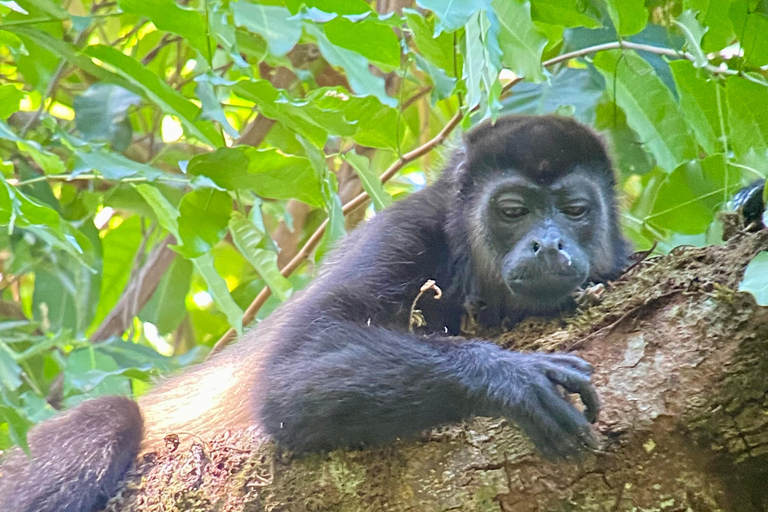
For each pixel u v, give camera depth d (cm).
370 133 648
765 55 564
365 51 547
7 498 614
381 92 582
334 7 508
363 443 449
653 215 602
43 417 670
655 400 389
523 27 487
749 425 377
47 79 718
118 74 617
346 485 440
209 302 1066
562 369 410
